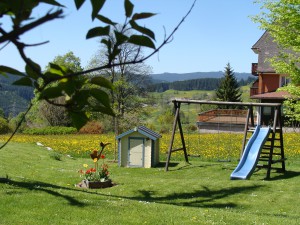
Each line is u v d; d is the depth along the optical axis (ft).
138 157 67.31
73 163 68.69
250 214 32.04
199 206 37.86
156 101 141.28
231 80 194.80
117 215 28.40
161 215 28.86
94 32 3.65
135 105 122.83
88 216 27.86
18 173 50.49
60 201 30.86
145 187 45.88
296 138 103.04
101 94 3.88
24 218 26.66
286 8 57.16
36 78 3.70
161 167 66.39
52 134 141.79
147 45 3.75
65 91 3.73
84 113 3.87
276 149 86.28
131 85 110.22
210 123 133.90
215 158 75.25
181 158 74.74
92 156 48.83
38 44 3.09
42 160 65.46
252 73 142.10
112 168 66.23
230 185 46.93
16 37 2.96
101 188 45.55
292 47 59.67
